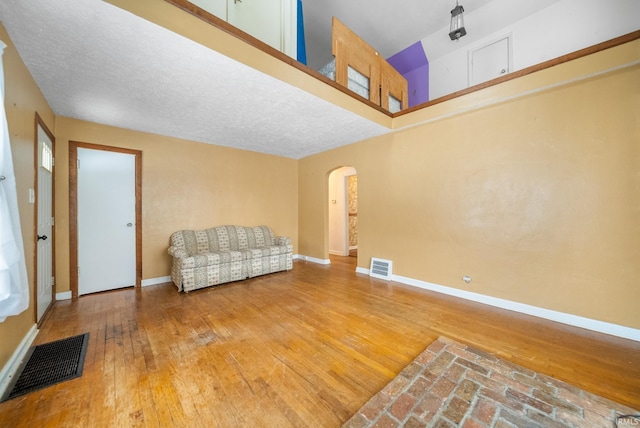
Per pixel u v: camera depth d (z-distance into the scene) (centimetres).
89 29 156
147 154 359
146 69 202
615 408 131
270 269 417
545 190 247
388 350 189
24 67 188
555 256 242
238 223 459
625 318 208
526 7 338
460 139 306
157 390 146
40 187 236
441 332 218
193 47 176
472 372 161
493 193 280
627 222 208
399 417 125
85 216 313
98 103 262
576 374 160
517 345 195
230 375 160
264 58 212
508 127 270
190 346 194
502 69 377
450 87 438
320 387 149
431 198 334
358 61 320
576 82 230
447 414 126
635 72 205
